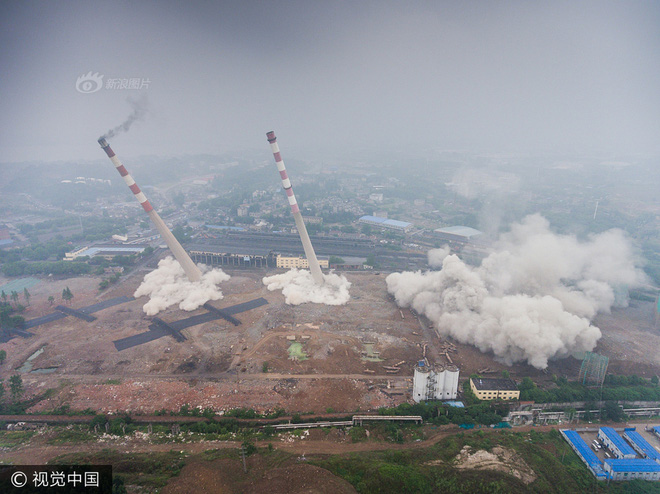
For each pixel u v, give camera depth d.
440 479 93.75
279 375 141.88
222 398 129.62
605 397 129.12
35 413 123.38
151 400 129.00
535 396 128.00
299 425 115.69
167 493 88.62
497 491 91.44
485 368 147.25
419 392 126.56
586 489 95.44
